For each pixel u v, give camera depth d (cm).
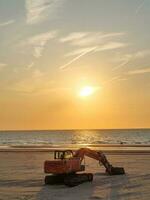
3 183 2652
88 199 2020
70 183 2452
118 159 4450
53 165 2530
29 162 4238
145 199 2020
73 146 8456
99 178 2852
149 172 3194
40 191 2303
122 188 2384
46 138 18175
